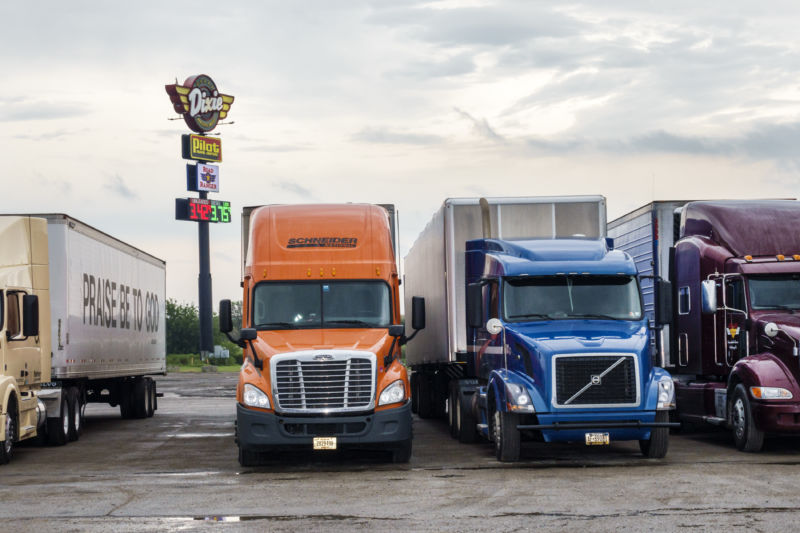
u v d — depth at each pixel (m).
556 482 12.74
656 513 10.30
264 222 16.22
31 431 17.91
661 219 20.08
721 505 10.74
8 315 17.05
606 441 14.50
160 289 30.89
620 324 15.38
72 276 20.38
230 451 18.00
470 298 15.69
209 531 9.75
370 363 14.60
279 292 15.66
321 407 14.48
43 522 10.37
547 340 14.76
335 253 15.85
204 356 94.00
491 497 11.59
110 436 22.06
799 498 11.20
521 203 18.72
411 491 12.20
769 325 15.90
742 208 18.00
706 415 17.80
